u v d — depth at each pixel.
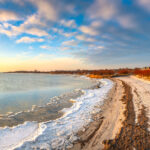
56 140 3.90
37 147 3.53
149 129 4.43
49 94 13.62
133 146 3.47
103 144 3.63
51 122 5.46
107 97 10.46
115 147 3.45
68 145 3.63
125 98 9.49
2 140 4.09
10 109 8.23
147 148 3.38
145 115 5.75
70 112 6.86
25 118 6.43
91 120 5.54
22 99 11.23
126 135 4.07
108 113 6.39
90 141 3.82
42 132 4.42
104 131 4.43
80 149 3.44
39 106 8.84
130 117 5.59
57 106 8.70
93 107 7.66
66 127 4.87
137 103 7.89
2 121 6.06
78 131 4.50
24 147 3.52
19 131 4.77
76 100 10.02
